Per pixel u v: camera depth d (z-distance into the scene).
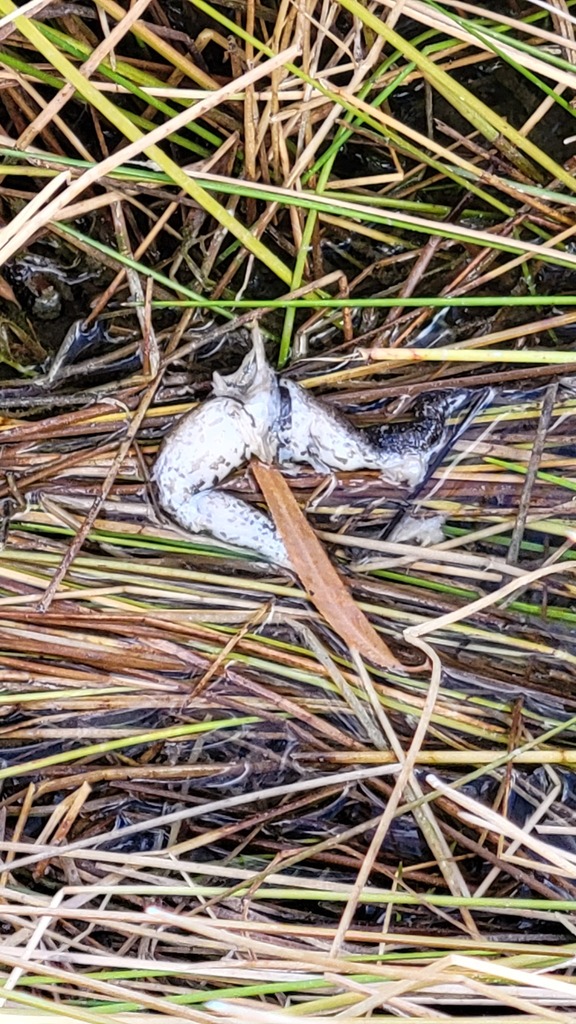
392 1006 0.39
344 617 0.43
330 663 0.43
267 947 0.38
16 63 0.40
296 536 0.43
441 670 0.43
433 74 0.41
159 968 0.39
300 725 0.43
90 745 0.43
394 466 0.43
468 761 0.42
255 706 0.43
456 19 0.40
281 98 0.43
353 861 0.42
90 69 0.39
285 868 0.43
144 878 0.41
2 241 0.40
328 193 0.43
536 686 0.43
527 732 0.43
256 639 0.43
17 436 0.43
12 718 0.43
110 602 0.43
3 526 0.43
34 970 0.38
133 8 0.39
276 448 0.43
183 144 0.43
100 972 0.40
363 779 0.43
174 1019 0.38
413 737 0.43
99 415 0.43
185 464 0.42
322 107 0.43
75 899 0.41
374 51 0.42
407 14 0.41
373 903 0.43
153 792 0.43
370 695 0.42
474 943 0.39
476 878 0.43
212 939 0.41
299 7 0.40
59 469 0.43
